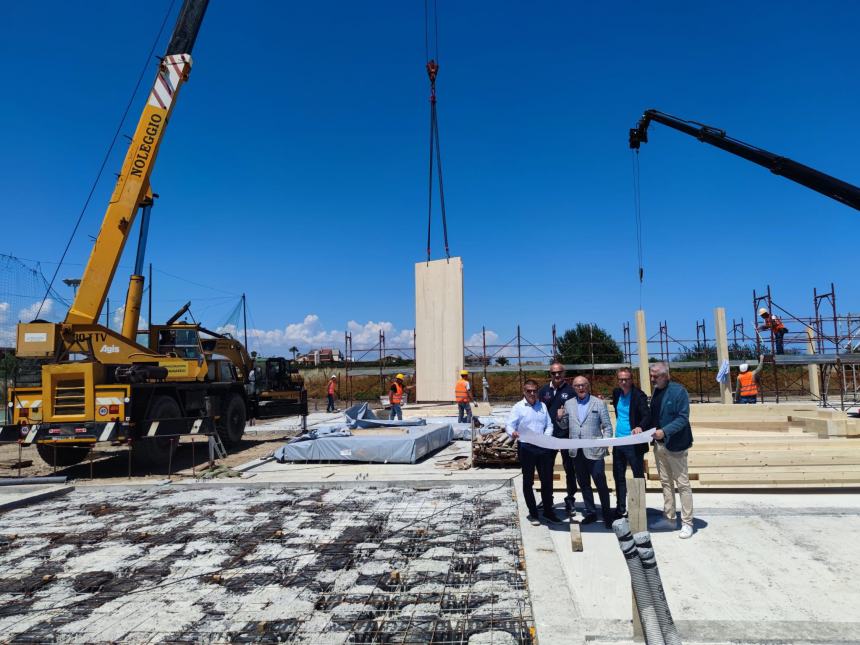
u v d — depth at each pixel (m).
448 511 7.30
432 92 14.91
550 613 4.13
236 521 7.16
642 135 12.82
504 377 34.19
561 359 30.45
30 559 5.97
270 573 5.32
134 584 5.18
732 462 7.60
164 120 12.27
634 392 6.50
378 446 10.78
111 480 10.12
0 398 14.43
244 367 16.64
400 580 5.03
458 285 17.19
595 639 3.78
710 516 6.57
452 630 4.10
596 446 6.15
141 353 11.81
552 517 6.50
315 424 20.88
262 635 4.12
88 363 10.75
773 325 20.78
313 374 38.62
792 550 5.42
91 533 6.86
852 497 7.33
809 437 8.75
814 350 22.22
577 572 5.00
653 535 5.96
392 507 7.60
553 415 6.74
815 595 4.41
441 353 17.44
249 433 18.27
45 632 4.27
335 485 8.95
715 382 32.44
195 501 8.36
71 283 14.48
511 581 4.96
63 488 9.21
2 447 15.80
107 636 4.19
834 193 10.02
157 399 11.63
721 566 5.05
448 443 13.66
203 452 13.74
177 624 4.34
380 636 4.04
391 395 16.39
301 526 6.82
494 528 6.52
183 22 12.52
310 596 4.77
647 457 7.74
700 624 3.89
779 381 31.02
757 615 4.09
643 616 2.94
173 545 6.27
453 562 5.45
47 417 10.74
